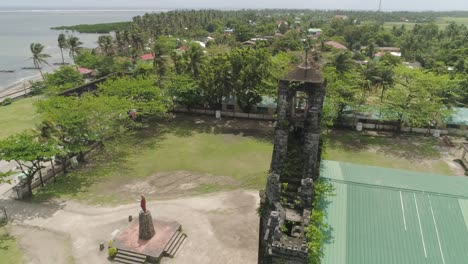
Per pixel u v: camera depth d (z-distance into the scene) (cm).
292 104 2531
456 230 2572
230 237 3631
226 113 7362
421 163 5322
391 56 10838
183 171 5041
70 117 4716
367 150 5769
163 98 6600
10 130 6525
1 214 3956
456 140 6175
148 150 5747
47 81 8700
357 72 7150
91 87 7406
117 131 5819
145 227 3478
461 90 7175
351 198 2834
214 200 4297
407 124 6512
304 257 2248
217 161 5359
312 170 2556
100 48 14350
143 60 11556
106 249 3462
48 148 4272
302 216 2497
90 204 4222
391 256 2427
